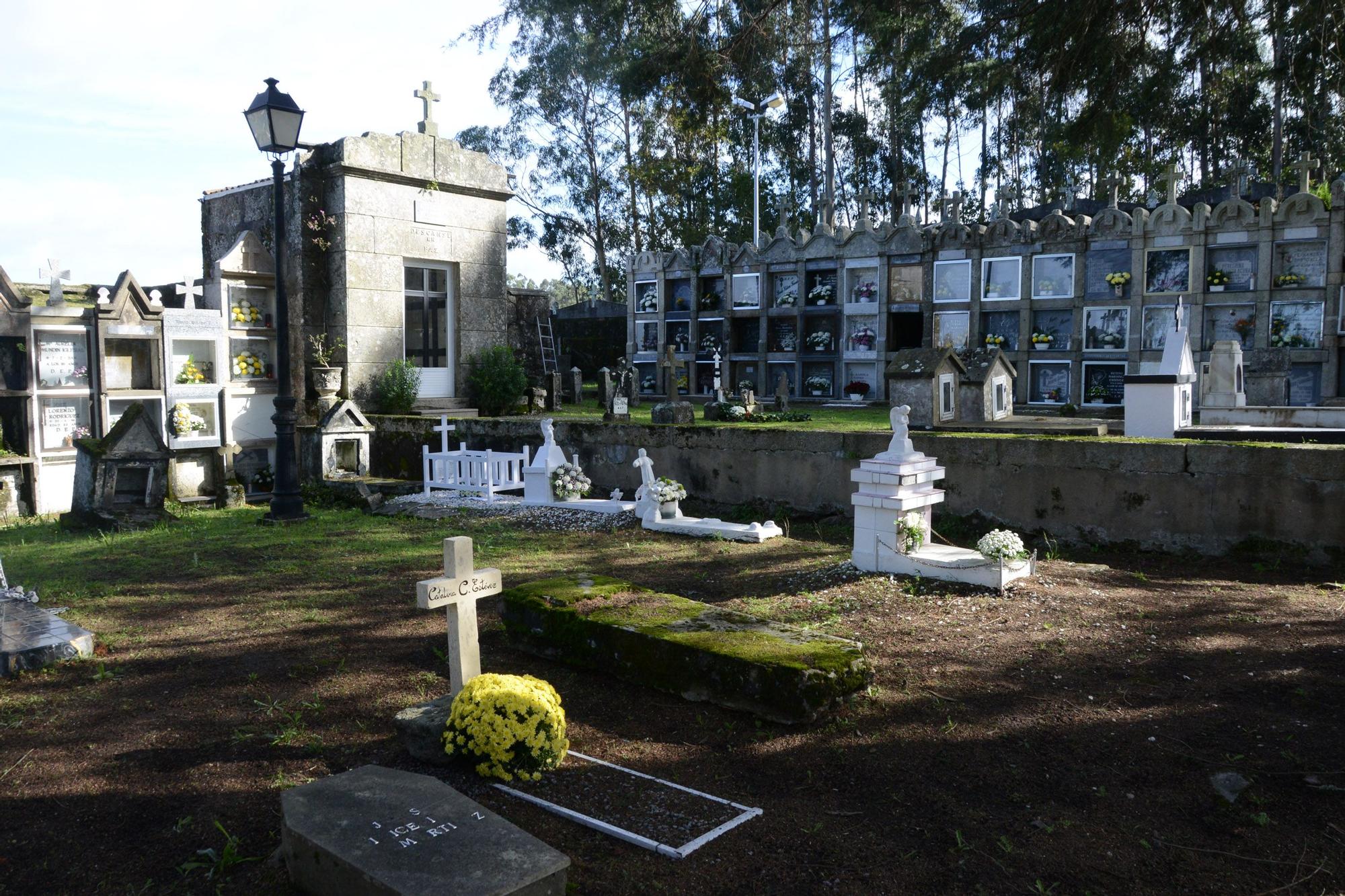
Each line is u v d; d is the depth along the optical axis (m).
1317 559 7.74
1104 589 7.05
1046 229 19.62
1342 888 3.19
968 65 9.83
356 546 9.52
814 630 5.52
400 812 3.42
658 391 25.88
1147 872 3.32
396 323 16.39
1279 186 20.50
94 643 6.02
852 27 10.23
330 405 14.77
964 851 3.47
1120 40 8.54
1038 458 9.15
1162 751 4.25
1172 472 8.39
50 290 12.37
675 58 10.25
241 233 16.03
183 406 13.41
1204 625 6.08
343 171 15.43
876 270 21.95
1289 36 8.29
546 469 11.56
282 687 5.27
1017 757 4.24
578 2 10.92
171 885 3.33
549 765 4.14
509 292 21.12
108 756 4.38
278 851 3.44
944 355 13.67
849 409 19.50
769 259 23.70
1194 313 18.14
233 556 9.10
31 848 3.59
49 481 12.27
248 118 10.48
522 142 37.09
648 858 3.44
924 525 7.64
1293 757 4.12
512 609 6.01
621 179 37.97
